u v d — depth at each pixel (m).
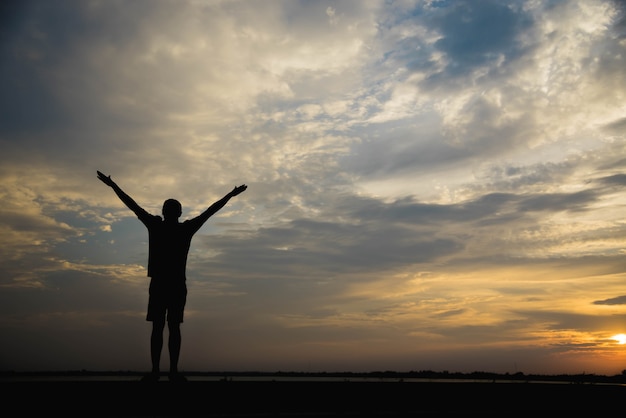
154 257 10.15
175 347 9.86
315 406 9.88
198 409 9.02
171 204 10.46
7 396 7.96
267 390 9.56
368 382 10.40
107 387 8.54
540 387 11.76
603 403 12.12
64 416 8.24
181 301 10.09
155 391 8.79
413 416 10.13
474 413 10.96
